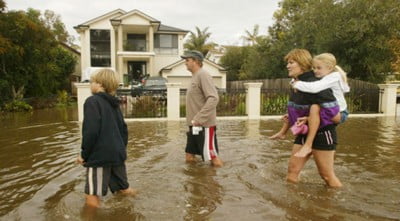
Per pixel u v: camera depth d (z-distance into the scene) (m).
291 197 3.15
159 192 3.34
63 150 5.61
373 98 12.63
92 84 3.04
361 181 3.67
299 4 27.17
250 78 30.70
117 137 3.02
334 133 3.33
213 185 3.56
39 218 2.74
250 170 4.16
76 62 28.78
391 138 6.76
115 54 29.02
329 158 3.34
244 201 3.08
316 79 3.28
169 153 5.22
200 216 2.75
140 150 5.48
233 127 8.64
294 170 3.55
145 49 29.19
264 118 11.07
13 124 9.84
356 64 17.53
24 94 19.06
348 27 16.14
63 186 3.59
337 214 2.77
